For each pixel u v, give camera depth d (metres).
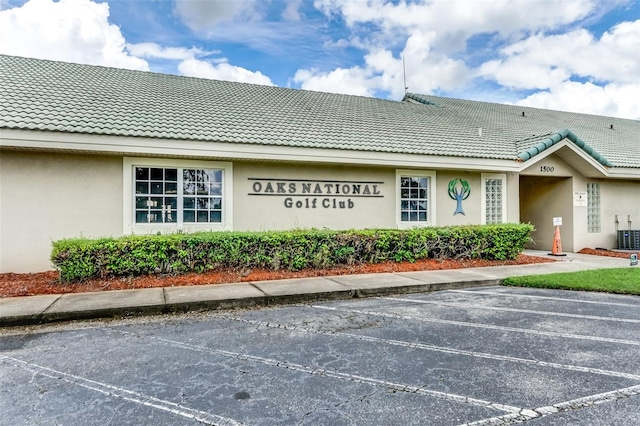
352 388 3.59
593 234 14.22
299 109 13.23
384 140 11.59
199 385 3.64
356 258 9.57
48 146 7.95
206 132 9.55
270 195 10.55
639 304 6.70
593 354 4.45
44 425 2.95
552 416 3.11
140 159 9.30
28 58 12.25
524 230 11.16
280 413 3.14
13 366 4.08
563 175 13.77
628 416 3.11
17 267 8.38
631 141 16.97
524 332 5.22
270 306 6.63
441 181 12.41
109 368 4.03
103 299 6.38
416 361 4.23
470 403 3.32
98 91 10.93
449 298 7.20
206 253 8.23
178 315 6.06
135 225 9.30
